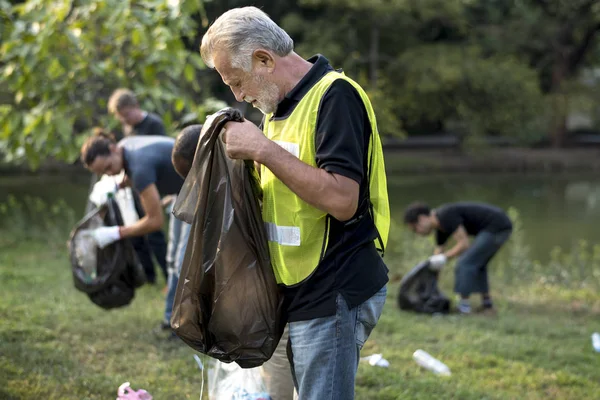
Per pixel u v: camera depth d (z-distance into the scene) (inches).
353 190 96.1
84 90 338.0
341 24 969.5
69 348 191.6
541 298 325.7
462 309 282.7
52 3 305.9
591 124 1475.1
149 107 317.4
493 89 988.6
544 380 194.1
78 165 887.1
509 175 1061.8
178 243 203.6
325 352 101.8
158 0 309.6
